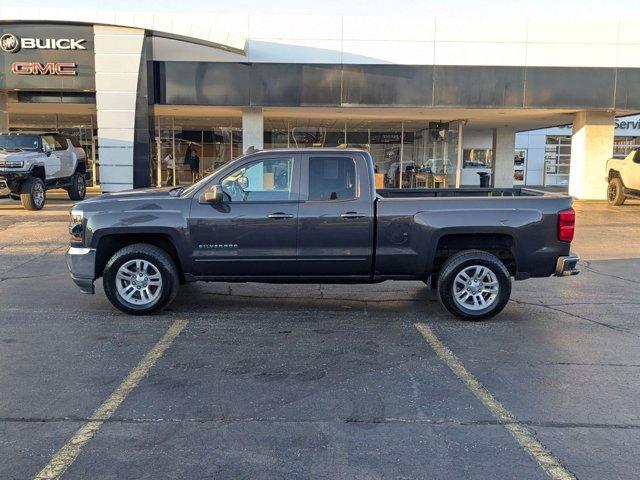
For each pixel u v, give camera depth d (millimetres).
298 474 3385
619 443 3785
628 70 20047
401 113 22125
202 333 6094
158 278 6688
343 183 6680
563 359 5379
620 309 7266
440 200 6641
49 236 12695
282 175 6688
